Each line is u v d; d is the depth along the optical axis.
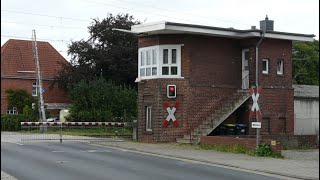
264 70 30.55
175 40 28.67
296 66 59.03
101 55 49.84
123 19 51.66
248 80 30.38
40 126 36.88
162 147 25.14
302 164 18.36
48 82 59.81
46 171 15.27
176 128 28.50
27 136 33.12
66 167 16.34
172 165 17.66
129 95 45.28
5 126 44.38
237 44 30.77
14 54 59.62
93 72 50.38
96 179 13.68
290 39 30.84
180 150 23.50
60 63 53.97
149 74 29.36
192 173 15.50
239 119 30.61
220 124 29.23
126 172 15.34
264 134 29.20
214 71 29.64
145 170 15.96
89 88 44.38
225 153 22.20
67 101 60.38
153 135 28.45
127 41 51.34
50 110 58.12
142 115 29.55
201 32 28.22
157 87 28.59
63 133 36.22
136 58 50.09
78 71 50.62
